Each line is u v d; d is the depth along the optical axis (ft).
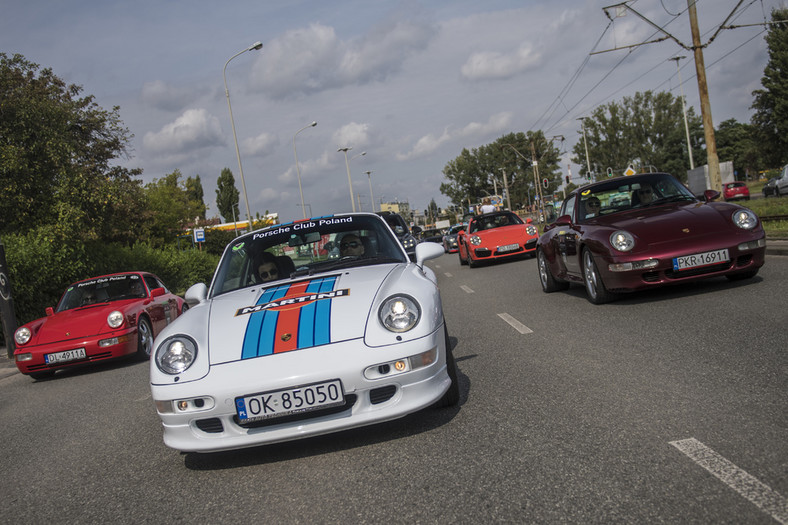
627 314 21.47
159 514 10.09
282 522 9.08
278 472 11.20
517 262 53.47
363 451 11.59
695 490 8.18
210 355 11.56
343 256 15.98
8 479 13.43
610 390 13.16
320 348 11.25
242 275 15.84
